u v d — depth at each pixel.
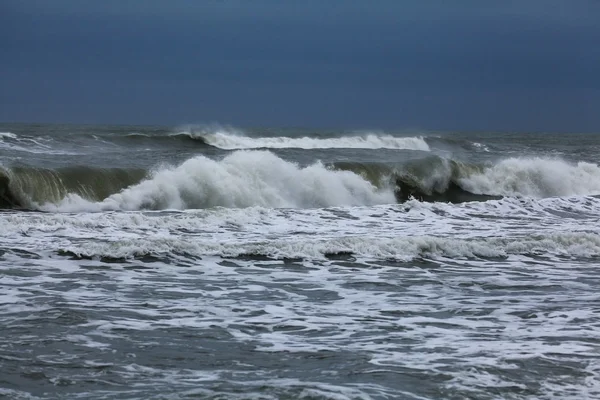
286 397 26.41
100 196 81.12
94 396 26.19
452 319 38.12
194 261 49.81
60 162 90.31
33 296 39.56
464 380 28.70
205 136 139.75
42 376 28.00
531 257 56.25
